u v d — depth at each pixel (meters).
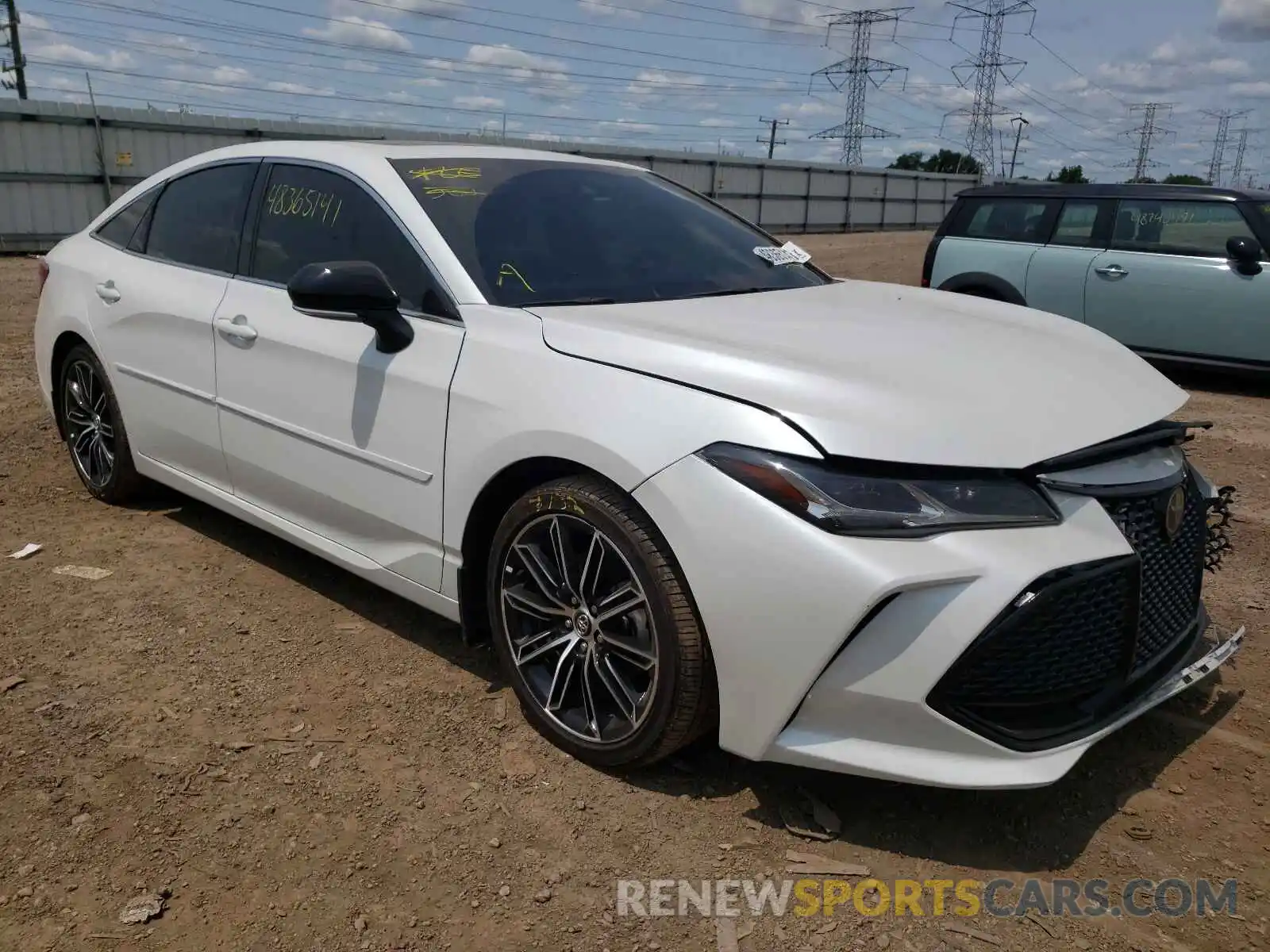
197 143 21.09
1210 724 3.02
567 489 2.61
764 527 2.23
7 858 2.33
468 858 2.38
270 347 3.43
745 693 2.33
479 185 3.39
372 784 2.65
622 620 2.60
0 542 4.18
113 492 4.58
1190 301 7.86
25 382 7.13
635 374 2.53
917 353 2.65
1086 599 2.28
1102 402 2.54
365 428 3.12
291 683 3.15
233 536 4.34
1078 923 2.22
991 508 2.23
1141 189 8.24
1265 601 3.91
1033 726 2.32
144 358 4.06
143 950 2.08
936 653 2.16
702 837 2.48
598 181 3.74
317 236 3.44
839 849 2.45
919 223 48.12
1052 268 8.55
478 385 2.79
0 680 3.09
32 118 18.62
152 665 3.23
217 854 2.37
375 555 3.25
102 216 4.68
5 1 31.83
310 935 2.13
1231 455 6.16
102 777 2.64
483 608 3.05
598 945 2.13
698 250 3.57
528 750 2.82
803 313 3.04
